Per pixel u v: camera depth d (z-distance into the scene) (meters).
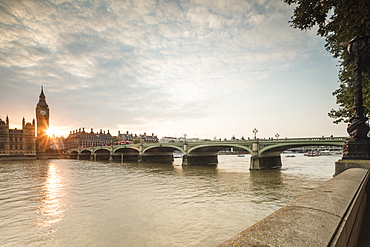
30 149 158.25
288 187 35.03
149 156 102.62
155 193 31.83
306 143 51.06
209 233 17.42
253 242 1.95
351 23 9.41
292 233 2.11
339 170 7.57
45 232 18.02
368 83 12.35
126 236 17.09
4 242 16.34
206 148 79.94
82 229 18.50
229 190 33.38
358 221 3.86
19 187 38.25
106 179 47.06
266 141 57.59
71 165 91.94
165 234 17.33
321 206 2.94
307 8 10.46
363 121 7.83
